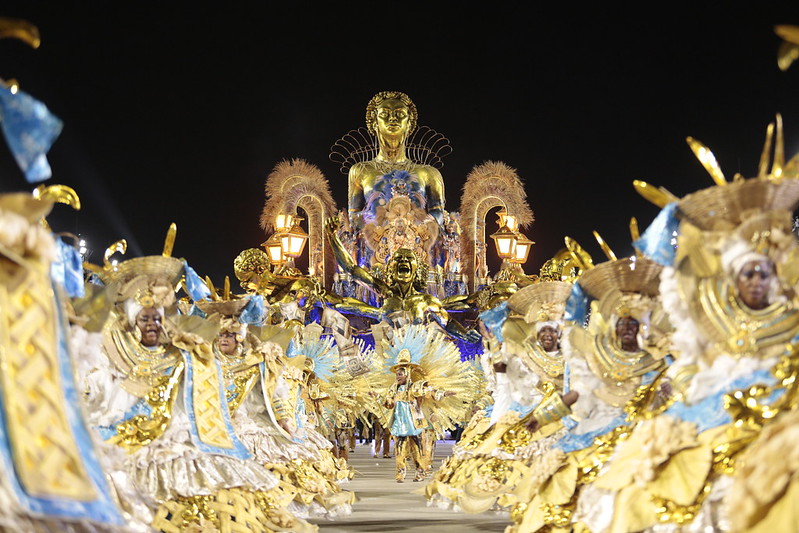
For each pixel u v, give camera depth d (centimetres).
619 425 592
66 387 392
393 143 2269
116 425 687
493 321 884
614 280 614
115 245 719
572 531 544
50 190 549
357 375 1508
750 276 466
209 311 902
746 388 457
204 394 734
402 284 1952
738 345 467
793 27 435
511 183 2180
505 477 916
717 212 482
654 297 616
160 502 670
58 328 399
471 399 1445
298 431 1066
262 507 729
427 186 2228
